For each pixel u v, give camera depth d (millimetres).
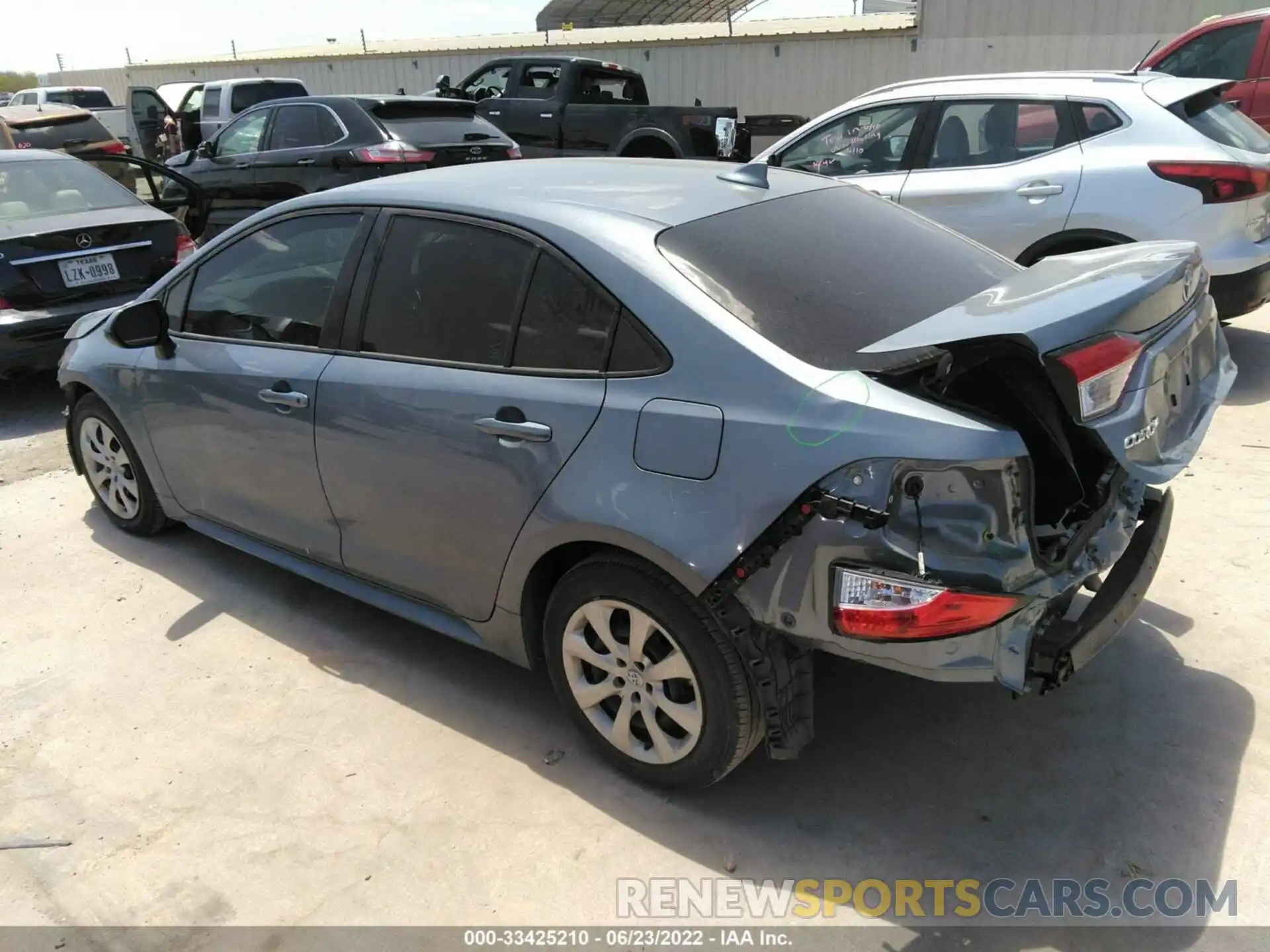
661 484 2381
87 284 6047
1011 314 2219
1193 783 2666
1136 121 5449
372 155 8773
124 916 2365
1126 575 2547
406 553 3088
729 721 2436
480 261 2834
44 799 2768
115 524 4496
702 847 2521
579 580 2635
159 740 3012
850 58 15195
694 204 2811
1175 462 2391
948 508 2090
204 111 14867
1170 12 13211
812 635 2254
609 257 2562
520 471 2639
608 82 12992
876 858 2467
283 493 3434
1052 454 2598
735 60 16094
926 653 2150
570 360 2602
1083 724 2928
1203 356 2768
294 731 3033
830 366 2275
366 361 3064
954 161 6023
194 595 3904
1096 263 2695
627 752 2719
